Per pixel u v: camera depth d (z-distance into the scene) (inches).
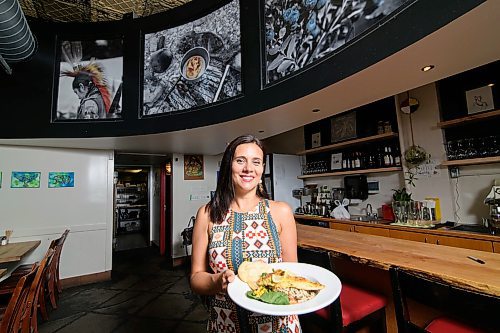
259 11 94.1
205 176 199.2
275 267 36.7
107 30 128.3
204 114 106.0
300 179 195.8
